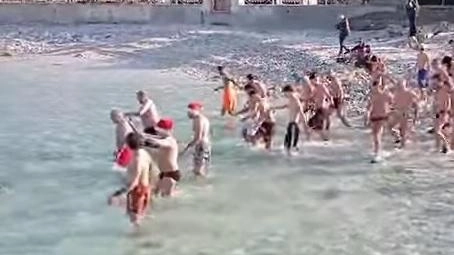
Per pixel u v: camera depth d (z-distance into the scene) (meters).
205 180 16.86
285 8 47.34
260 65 34.91
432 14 41.97
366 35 40.44
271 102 25.53
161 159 15.37
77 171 17.77
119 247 13.05
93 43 44.94
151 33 46.47
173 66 37.75
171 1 54.44
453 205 15.06
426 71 24.23
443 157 18.73
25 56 42.41
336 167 17.97
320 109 20.48
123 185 16.48
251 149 19.78
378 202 15.34
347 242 13.18
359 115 23.48
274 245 13.06
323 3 51.41
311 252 12.73
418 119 21.81
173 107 26.70
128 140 13.92
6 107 27.16
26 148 20.27
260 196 15.78
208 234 13.60
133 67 38.25
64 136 21.78
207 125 17.31
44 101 28.53
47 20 51.47
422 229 13.76
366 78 28.34
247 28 47.66
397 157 18.80
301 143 20.33
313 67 32.09
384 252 12.69
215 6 49.91
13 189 16.38
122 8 50.91
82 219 14.43
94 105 27.52
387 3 45.53
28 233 13.73
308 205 15.20
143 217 14.22
